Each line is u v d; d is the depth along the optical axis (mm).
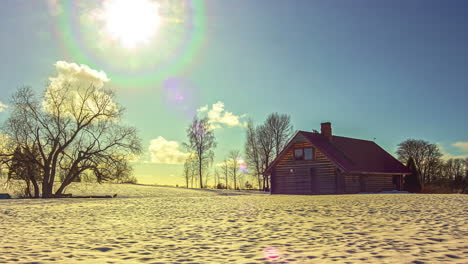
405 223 9352
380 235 7660
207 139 63156
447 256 5441
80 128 37406
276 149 57375
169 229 9859
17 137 34562
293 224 10062
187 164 69750
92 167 37094
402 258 5410
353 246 6602
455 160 66625
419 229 8242
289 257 5895
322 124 36656
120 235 8883
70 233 9320
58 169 37156
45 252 6680
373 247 6402
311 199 21312
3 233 9445
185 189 54062
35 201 25766
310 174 33156
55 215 14609
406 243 6625
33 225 11250
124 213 15031
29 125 35031
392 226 8914
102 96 38219
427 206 13938
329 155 31781
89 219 12836
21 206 20203
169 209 16625
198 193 42531
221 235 8578
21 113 35188
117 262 5773
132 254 6473
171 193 42094
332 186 31719
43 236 8820
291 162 34500
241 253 6398
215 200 23562
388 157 41000
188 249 6922
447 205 14258
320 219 10938
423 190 47156
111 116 38281
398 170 38625
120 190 47844
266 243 7320
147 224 11086
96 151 37719
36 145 36000
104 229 10062
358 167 33250
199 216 13141
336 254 5965
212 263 5621
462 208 12852
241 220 11430
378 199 19016
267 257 5957
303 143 33906
